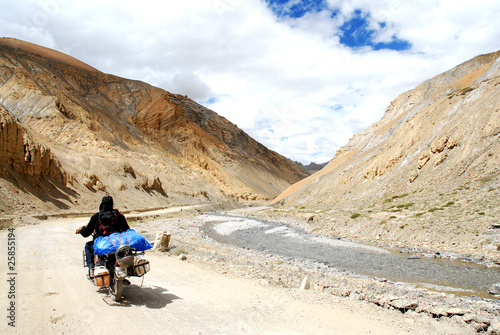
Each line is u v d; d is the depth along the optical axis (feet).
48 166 138.82
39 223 84.28
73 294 20.77
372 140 269.44
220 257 49.75
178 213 199.00
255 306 21.85
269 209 233.76
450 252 68.08
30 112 300.61
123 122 484.74
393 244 81.76
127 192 214.69
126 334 15.47
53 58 577.43
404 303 25.93
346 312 22.76
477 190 93.61
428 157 137.69
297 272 42.88
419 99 320.29
